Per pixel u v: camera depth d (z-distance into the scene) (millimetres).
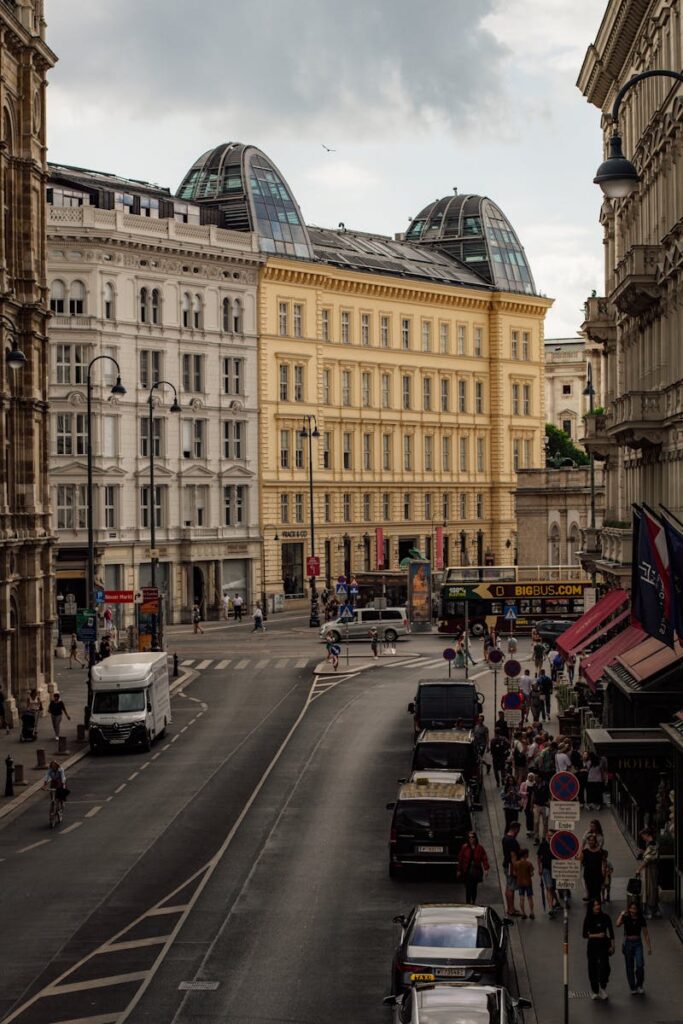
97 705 63969
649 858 36906
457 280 160250
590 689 56250
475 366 162375
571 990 31359
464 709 62688
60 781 49000
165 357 125062
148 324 123188
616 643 55281
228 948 34438
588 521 133625
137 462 122125
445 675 87938
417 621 114062
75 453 117750
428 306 156250
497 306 163375
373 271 148625
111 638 106312
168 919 37031
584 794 51438
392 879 41219
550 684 71750
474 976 28438
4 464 69875
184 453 126938
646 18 63500
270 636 112500
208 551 127438
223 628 120250
